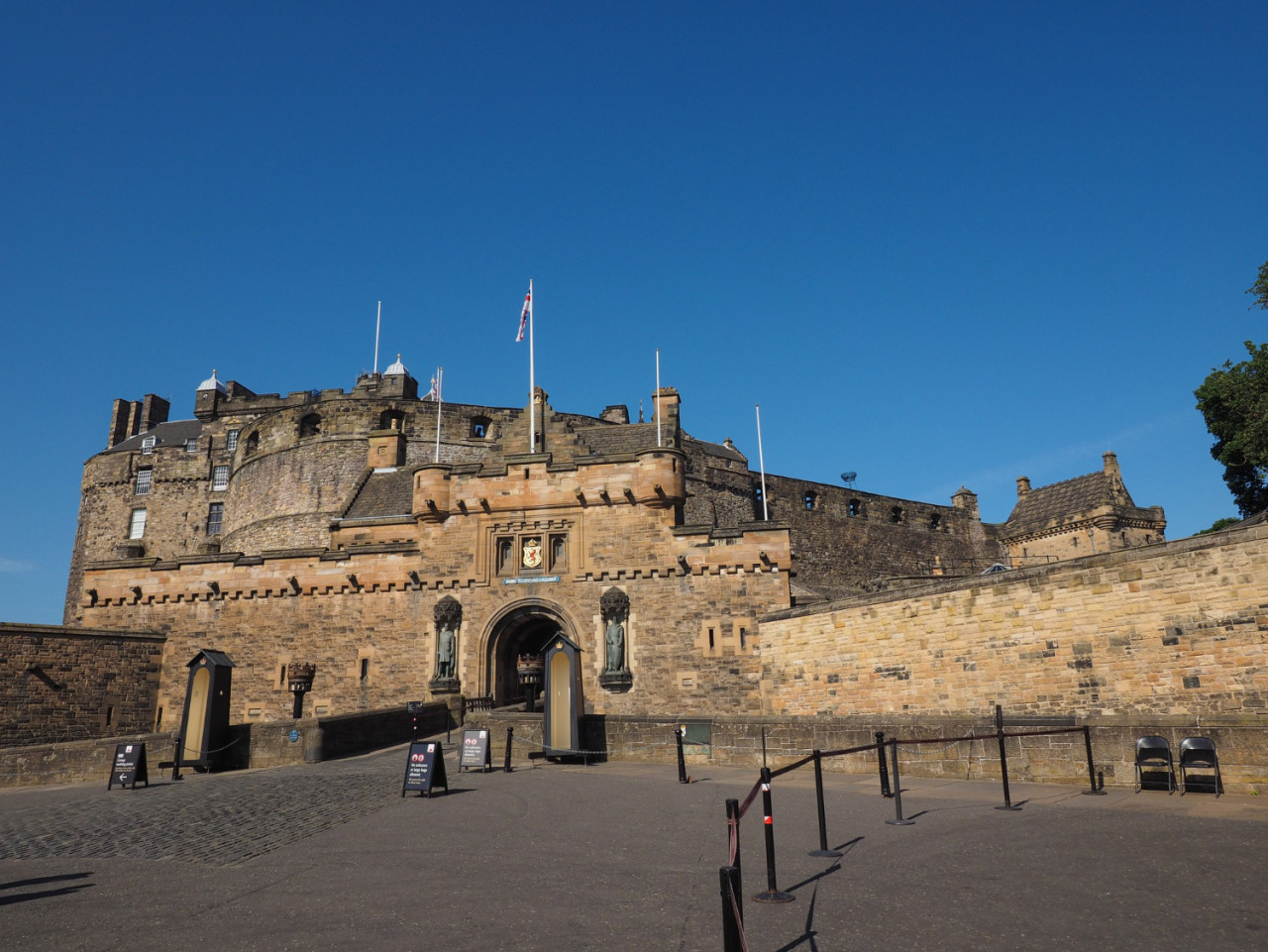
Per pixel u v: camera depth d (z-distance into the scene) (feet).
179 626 114.42
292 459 181.57
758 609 101.35
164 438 236.84
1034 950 24.56
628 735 75.46
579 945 25.80
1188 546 57.62
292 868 36.47
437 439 176.14
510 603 106.52
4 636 102.17
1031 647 66.69
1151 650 58.85
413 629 108.06
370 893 32.09
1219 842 35.14
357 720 83.20
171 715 111.75
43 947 27.02
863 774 63.16
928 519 227.81
